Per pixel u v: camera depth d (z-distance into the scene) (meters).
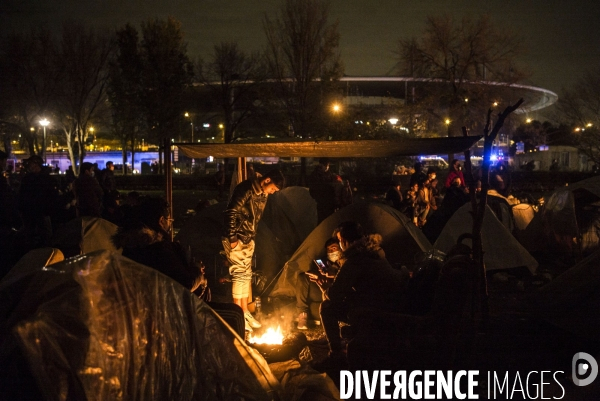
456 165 10.89
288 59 30.25
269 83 35.19
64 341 2.32
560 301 5.74
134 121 40.47
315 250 6.95
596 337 5.28
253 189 6.11
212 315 3.12
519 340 5.47
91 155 67.56
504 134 46.62
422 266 5.08
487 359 5.02
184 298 2.99
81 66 38.69
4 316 2.57
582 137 37.44
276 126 34.94
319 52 29.97
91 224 6.62
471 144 5.44
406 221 7.15
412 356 4.42
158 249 4.11
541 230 10.67
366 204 7.02
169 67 37.78
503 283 8.42
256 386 3.20
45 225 10.02
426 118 34.47
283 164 33.34
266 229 7.93
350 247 5.04
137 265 2.78
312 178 9.40
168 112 38.75
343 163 28.36
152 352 2.71
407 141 5.65
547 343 5.41
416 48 35.62
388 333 4.46
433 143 5.60
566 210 9.93
